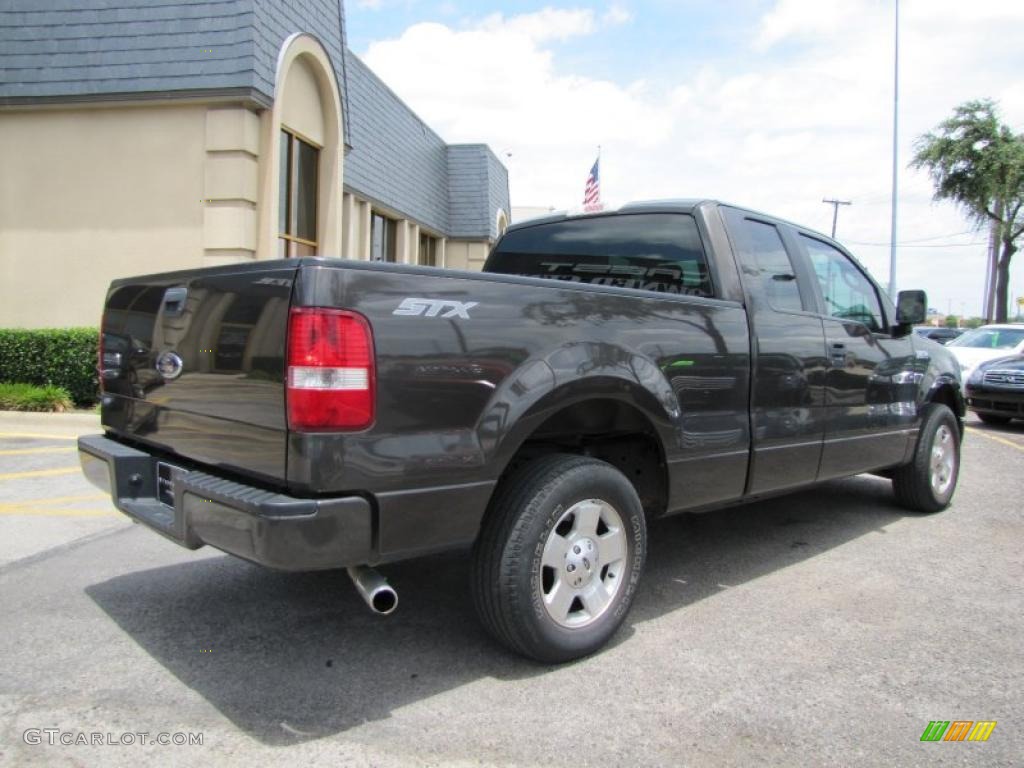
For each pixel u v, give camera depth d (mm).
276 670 3244
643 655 3447
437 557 4816
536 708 2955
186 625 3697
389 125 18422
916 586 4402
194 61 10672
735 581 4465
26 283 11531
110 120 11172
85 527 5355
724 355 3971
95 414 9422
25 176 11414
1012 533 5555
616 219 4785
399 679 3174
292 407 2623
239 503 2666
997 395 12000
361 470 2672
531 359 3094
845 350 4887
